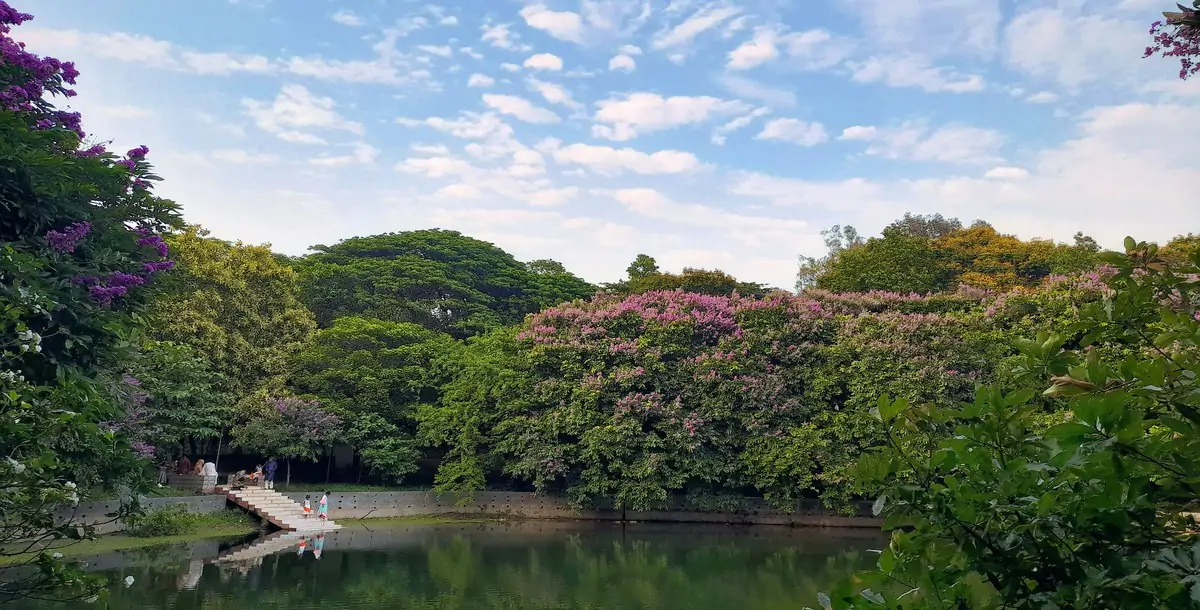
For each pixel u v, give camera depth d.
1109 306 2.96
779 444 28.09
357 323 33.97
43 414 5.25
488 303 44.75
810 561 21.53
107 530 21.52
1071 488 2.46
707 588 17.72
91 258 10.48
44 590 5.55
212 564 19.20
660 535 27.00
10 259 7.12
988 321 27.70
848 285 38.84
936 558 2.67
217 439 33.28
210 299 30.30
